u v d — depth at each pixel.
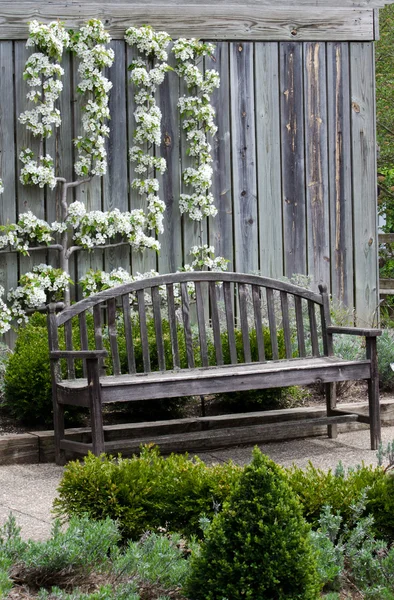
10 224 8.24
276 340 7.12
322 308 7.29
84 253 8.66
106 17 8.65
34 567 3.82
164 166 8.80
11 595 3.68
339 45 9.50
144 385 6.06
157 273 8.88
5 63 8.29
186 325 6.85
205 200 8.89
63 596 3.52
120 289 6.63
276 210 9.27
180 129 8.97
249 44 9.16
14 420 6.93
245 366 6.93
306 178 9.39
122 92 8.74
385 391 8.12
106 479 4.43
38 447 6.44
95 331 6.58
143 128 8.67
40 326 7.82
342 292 9.56
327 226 9.49
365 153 9.65
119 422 7.07
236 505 3.60
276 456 6.50
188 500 4.33
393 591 3.78
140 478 4.45
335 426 7.11
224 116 9.09
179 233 8.98
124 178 8.75
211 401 7.51
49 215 8.48
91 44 8.51
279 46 9.27
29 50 8.35
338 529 4.10
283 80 9.28
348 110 9.56
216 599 3.49
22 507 5.20
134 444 6.05
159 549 3.88
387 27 18.52
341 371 6.67
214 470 4.50
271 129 9.25
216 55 9.05
